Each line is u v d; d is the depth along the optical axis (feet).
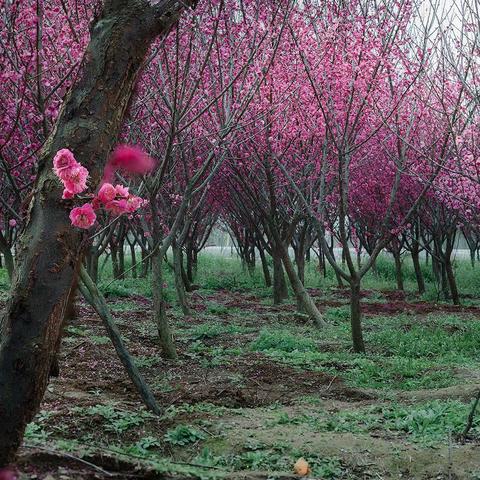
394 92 41.55
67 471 13.69
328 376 33.65
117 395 28.53
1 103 31.76
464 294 81.87
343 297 74.90
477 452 19.89
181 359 37.04
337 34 40.88
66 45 31.86
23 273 11.39
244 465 19.67
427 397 28.73
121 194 11.35
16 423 11.16
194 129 45.96
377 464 19.75
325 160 44.27
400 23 39.24
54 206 11.59
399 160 42.42
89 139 11.98
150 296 67.41
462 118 46.37
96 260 51.62
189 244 83.87
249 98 38.60
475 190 51.37
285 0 37.96
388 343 44.55
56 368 29.73
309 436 22.22
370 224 78.69
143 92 37.81
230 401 28.50
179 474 15.20
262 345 41.73
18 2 28.40
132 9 12.45
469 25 40.22
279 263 67.56
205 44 39.65
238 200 74.13
